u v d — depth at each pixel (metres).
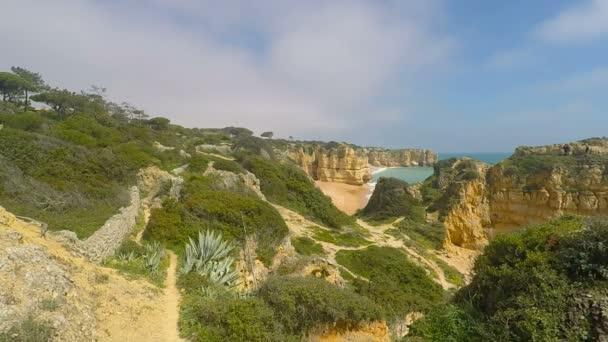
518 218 44.16
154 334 10.10
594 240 7.88
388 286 24.03
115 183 25.73
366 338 11.39
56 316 7.91
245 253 20.88
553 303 7.54
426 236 46.03
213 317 10.68
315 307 10.96
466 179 49.84
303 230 37.38
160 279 14.14
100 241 14.83
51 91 51.12
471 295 9.99
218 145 66.38
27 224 12.78
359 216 61.72
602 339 6.82
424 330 9.75
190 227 21.14
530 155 48.06
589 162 41.06
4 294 7.54
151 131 53.38
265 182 47.22
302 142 112.12
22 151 21.98
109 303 10.51
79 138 31.64
